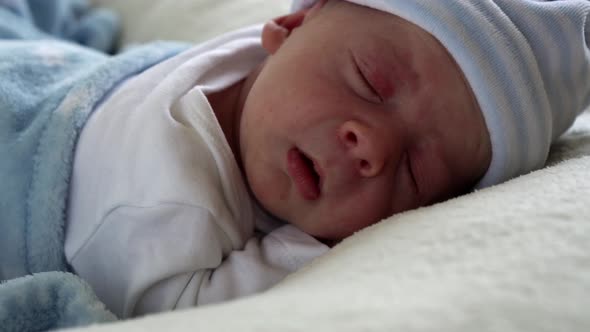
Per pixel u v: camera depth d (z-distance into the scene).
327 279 0.45
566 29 0.77
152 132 0.74
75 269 0.76
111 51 1.45
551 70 0.79
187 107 0.78
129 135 0.76
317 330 0.33
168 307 0.71
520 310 0.34
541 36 0.77
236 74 0.90
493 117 0.76
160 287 0.72
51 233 0.76
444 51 0.75
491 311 0.34
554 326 0.33
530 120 0.77
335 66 0.76
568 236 0.44
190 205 0.72
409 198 0.77
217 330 0.34
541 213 0.48
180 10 1.40
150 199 0.72
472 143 0.78
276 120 0.75
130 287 0.71
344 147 0.72
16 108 0.84
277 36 0.88
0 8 1.29
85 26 1.43
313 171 0.75
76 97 0.83
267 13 1.33
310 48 0.79
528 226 0.46
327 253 0.58
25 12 1.34
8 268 0.77
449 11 0.74
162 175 0.72
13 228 0.78
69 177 0.78
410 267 0.43
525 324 0.33
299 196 0.76
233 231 0.76
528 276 0.39
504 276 0.39
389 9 0.77
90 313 0.63
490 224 0.48
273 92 0.77
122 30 1.47
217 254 0.74
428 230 0.50
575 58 0.80
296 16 0.91
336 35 0.79
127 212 0.73
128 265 0.72
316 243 0.77
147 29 1.43
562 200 0.50
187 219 0.72
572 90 0.83
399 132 0.74
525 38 0.76
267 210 0.84
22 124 0.84
